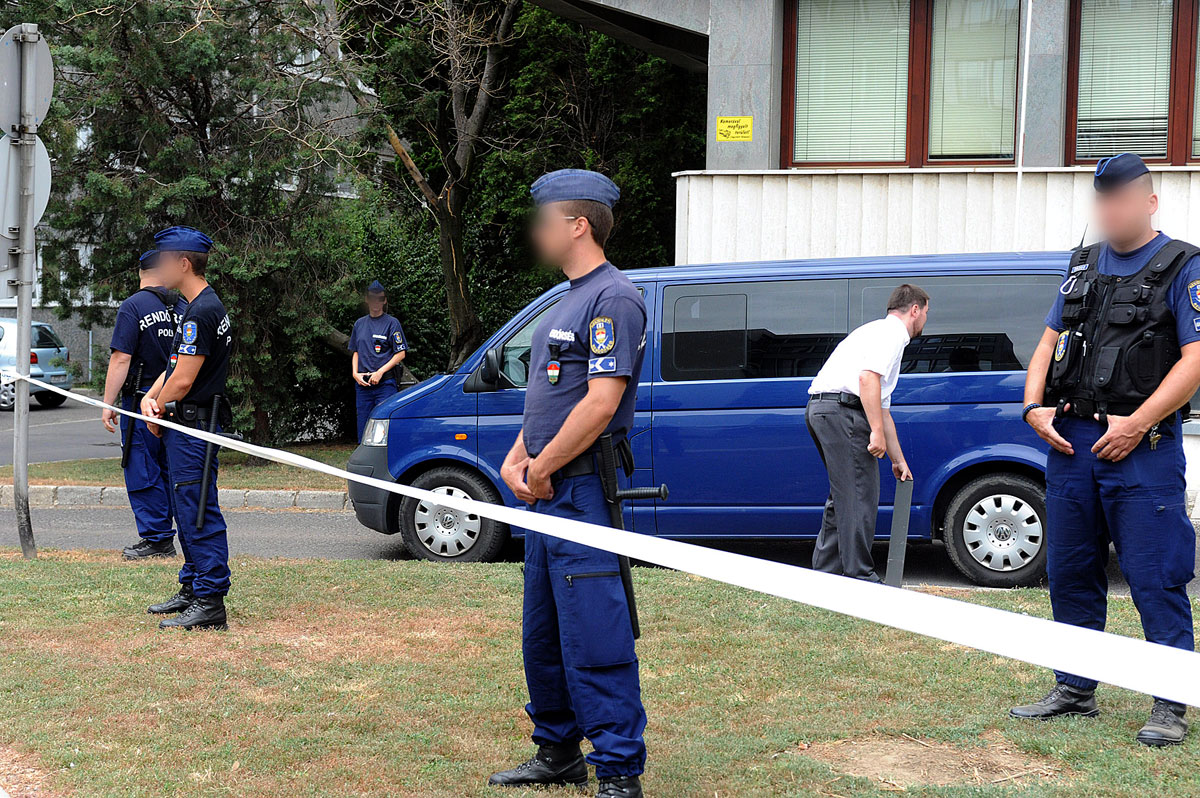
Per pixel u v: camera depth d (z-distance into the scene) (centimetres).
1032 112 1130
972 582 717
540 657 351
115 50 1295
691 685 459
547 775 356
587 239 338
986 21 1149
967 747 388
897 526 620
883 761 377
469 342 1627
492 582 650
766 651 505
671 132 1898
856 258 743
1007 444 695
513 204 1861
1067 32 1134
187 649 509
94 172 1277
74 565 704
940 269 718
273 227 1380
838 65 1188
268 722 412
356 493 805
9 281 720
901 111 1178
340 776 362
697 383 737
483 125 1791
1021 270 706
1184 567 394
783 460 723
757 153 1174
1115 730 396
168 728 405
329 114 1426
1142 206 389
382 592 625
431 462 799
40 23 1312
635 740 328
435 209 1581
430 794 348
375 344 1267
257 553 848
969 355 707
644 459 742
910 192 1110
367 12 1526
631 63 1881
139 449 750
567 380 335
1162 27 1116
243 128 1359
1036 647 157
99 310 1423
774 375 731
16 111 720
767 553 831
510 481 342
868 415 604
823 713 423
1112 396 391
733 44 1172
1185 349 376
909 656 496
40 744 388
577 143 1944
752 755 379
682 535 744
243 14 1358
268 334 1396
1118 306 392
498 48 1617
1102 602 421
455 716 420
